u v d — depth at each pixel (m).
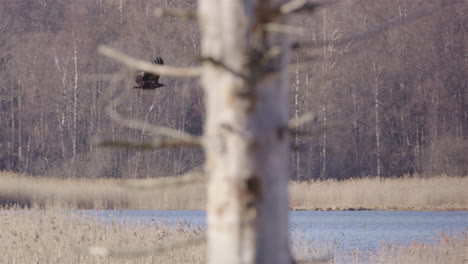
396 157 143.50
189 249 33.66
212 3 7.14
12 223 39.31
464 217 72.62
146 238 36.44
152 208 80.44
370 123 144.25
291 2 7.11
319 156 129.88
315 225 62.41
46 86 144.38
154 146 7.22
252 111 6.98
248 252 6.94
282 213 7.06
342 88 136.38
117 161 129.75
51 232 36.88
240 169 6.97
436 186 88.06
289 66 7.20
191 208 80.00
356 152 137.88
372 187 86.88
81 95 139.50
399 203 84.44
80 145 137.75
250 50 6.98
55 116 143.75
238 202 6.96
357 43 142.75
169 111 135.75
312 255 35.16
